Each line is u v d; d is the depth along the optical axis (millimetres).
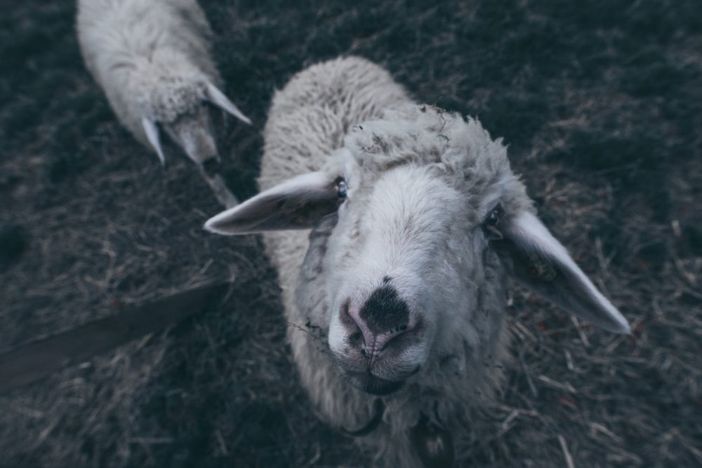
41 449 914
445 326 479
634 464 801
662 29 1132
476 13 1198
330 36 1234
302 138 828
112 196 1141
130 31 1124
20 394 963
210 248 1052
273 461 855
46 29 1400
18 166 1206
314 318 561
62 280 1066
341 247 476
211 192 1114
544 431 834
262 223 595
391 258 436
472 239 488
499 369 712
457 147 497
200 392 919
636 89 1072
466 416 675
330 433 863
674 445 803
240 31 1297
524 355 882
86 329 755
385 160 492
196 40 1210
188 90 1032
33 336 1017
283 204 584
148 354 959
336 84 872
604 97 1078
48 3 1456
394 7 1238
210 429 889
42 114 1269
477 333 524
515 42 1146
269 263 1009
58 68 1334
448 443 636
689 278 901
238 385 917
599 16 1157
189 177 1136
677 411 820
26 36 1379
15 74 1338
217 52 1287
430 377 543
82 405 941
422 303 431
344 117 822
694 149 999
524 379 868
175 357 950
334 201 576
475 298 504
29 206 1154
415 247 441
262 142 1146
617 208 970
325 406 695
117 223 1110
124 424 914
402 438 664
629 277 914
